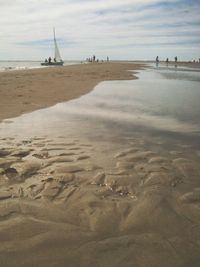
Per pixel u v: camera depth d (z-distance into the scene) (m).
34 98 11.50
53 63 73.06
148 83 19.16
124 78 23.48
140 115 8.77
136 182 4.09
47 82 17.94
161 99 11.98
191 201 3.59
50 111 9.12
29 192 3.75
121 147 5.65
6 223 3.04
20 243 2.73
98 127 7.20
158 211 3.35
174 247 2.72
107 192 3.80
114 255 2.59
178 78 23.97
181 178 4.24
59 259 2.53
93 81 19.77
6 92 12.80
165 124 7.63
